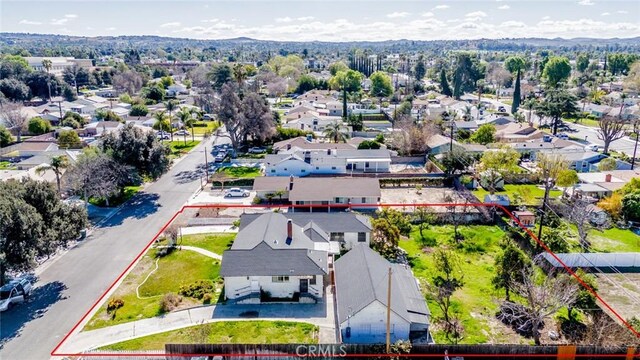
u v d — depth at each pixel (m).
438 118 111.69
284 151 85.38
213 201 66.69
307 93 174.12
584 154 83.50
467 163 76.88
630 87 163.00
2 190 41.75
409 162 89.19
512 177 75.88
